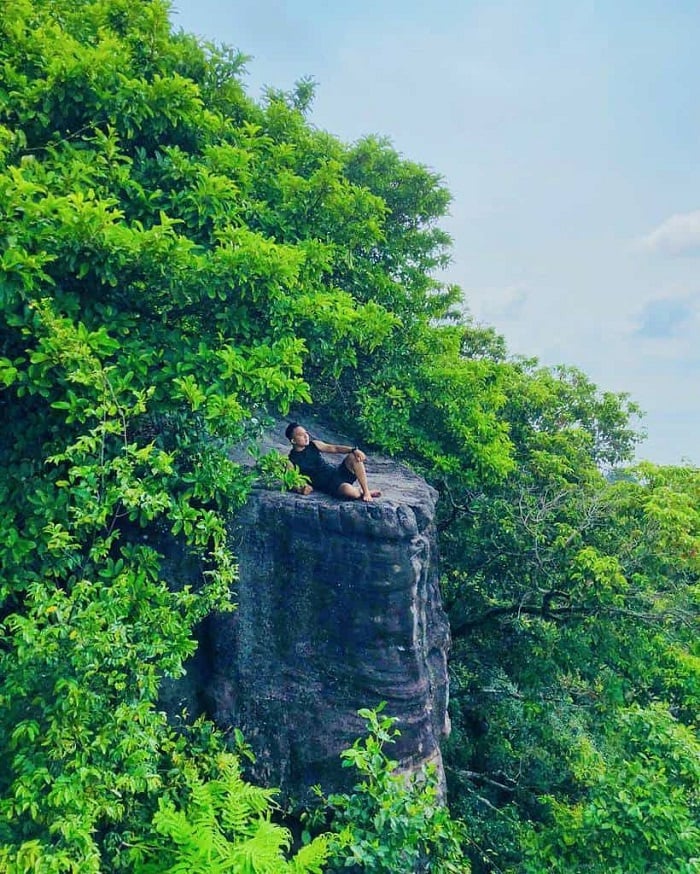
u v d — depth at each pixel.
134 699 4.59
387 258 11.70
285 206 8.77
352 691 6.26
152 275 5.89
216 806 5.01
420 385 10.70
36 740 4.30
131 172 7.35
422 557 6.83
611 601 9.69
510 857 9.84
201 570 6.50
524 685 11.75
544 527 11.39
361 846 5.07
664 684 9.98
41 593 4.41
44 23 7.18
